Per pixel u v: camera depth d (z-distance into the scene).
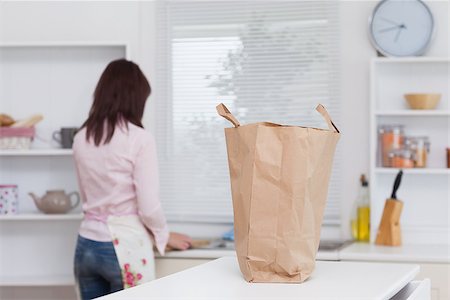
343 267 1.96
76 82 4.05
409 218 3.86
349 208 3.90
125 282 3.08
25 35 4.12
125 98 3.16
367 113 3.91
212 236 4.04
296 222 1.73
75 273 3.21
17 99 4.07
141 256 3.11
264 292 1.58
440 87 3.86
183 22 4.12
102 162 3.10
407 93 3.88
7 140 3.82
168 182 4.09
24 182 4.05
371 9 3.93
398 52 3.84
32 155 4.05
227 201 4.04
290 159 1.73
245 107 4.05
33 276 3.97
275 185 1.73
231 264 2.02
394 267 1.96
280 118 4.01
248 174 1.76
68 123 4.05
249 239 1.73
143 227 3.18
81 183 3.21
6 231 4.06
